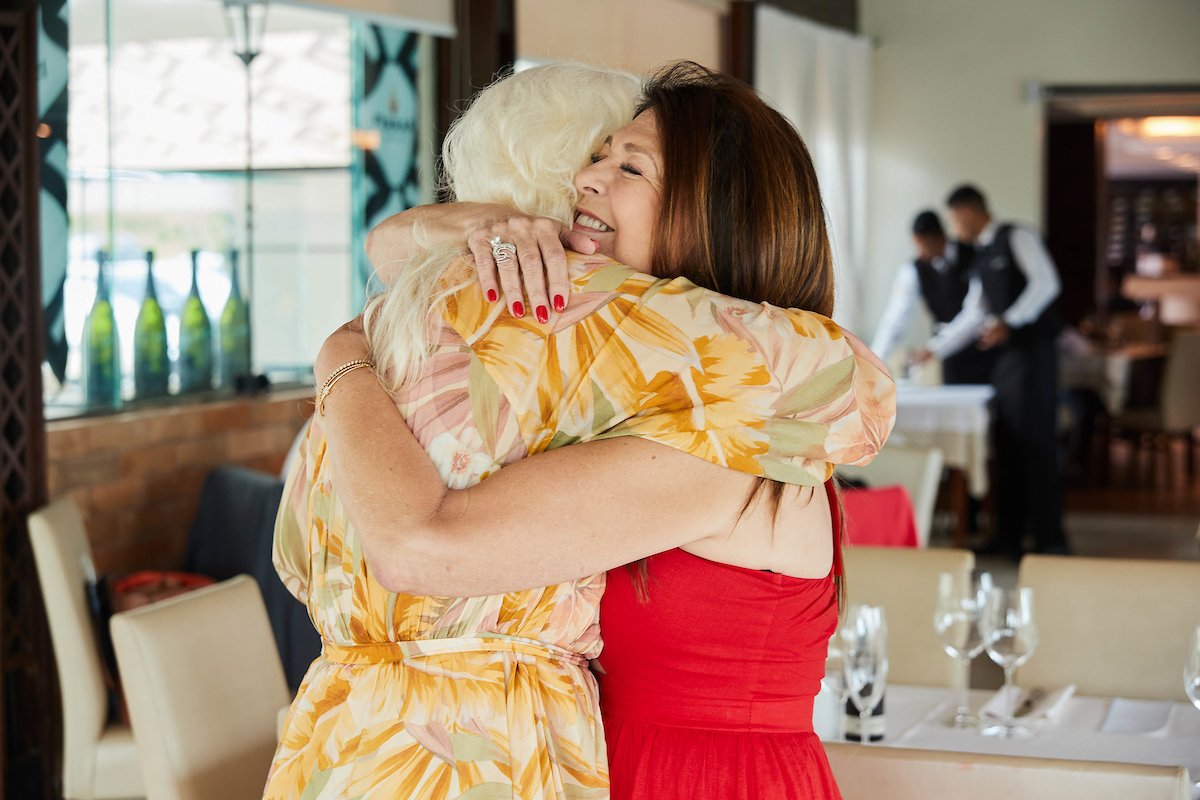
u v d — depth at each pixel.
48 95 3.65
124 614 2.17
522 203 1.26
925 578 2.80
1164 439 10.33
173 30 4.14
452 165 1.34
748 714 1.18
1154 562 2.71
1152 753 2.05
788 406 1.10
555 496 1.04
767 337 1.10
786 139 1.22
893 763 1.63
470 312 1.10
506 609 1.11
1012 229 6.83
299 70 4.68
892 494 3.79
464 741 1.09
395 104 5.16
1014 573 6.45
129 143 4.01
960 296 7.14
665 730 1.18
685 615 1.16
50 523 3.05
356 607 1.12
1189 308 14.38
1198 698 2.05
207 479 4.12
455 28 4.79
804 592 1.20
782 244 1.20
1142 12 8.34
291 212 4.71
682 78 1.30
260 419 4.47
